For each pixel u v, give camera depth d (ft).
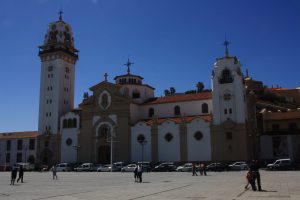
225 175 177.17
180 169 239.91
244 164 232.73
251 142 276.62
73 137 320.70
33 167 323.78
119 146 297.12
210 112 277.23
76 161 314.35
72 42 365.40
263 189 90.33
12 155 374.22
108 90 312.29
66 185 122.21
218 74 272.72
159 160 278.26
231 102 264.11
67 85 350.02
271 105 365.81
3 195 87.40
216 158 258.98
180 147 272.51
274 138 277.64
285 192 82.33
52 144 328.70
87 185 120.37
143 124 290.97
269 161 270.67
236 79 265.95
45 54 348.18
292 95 445.37
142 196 80.53
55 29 353.72
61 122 328.70
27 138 370.94
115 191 94.58
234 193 82.99
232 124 257.75
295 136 270.05
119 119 302.25
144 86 336.70
